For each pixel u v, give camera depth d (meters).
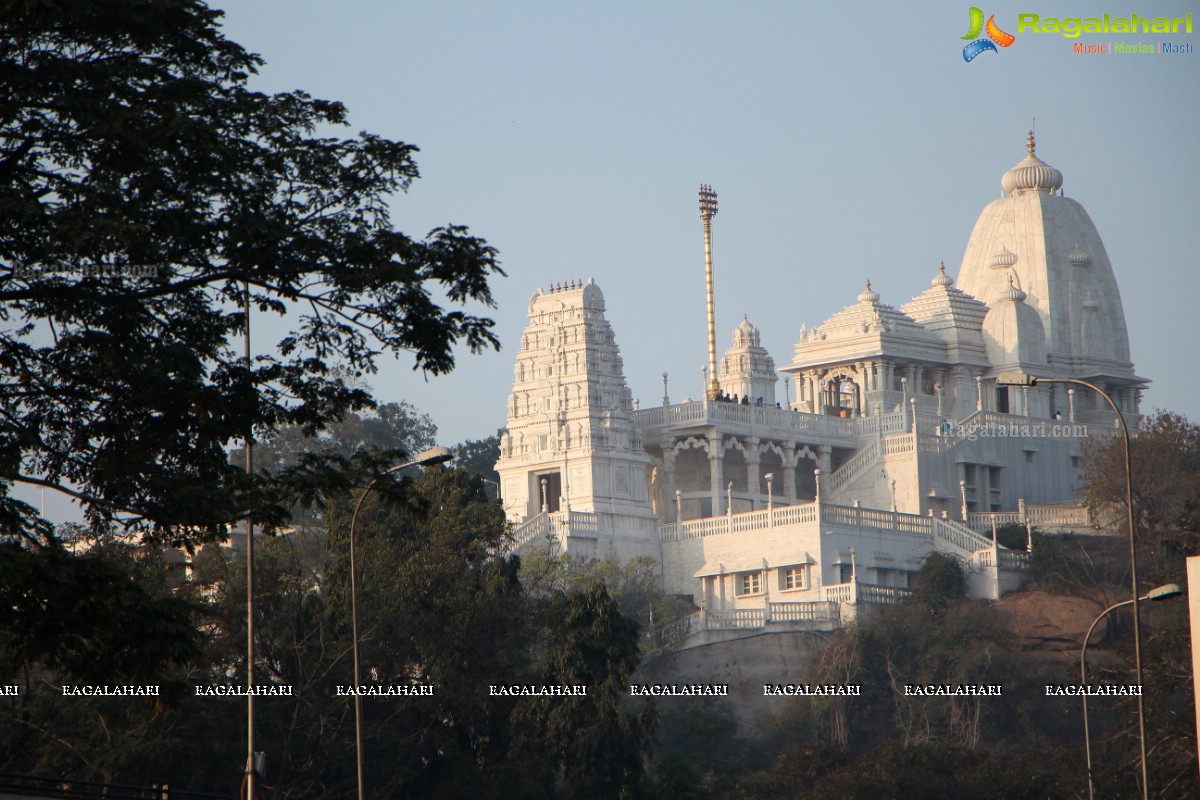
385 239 169.25
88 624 157.38
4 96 155.00
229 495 169.75
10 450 159.62
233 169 163.38
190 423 167.38
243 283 169.50
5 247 158.25
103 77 158.12
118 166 159.62
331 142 169.62
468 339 173.38
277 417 173.12
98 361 164.12
